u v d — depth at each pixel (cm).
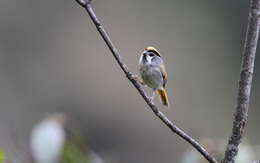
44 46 2142
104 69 2150
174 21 2272
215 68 2223
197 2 2286
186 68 2208
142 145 2006
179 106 2095
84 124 2050
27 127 1856
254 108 1983
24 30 2133
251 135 1947
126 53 2225
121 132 2038
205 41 2261
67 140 483
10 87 2008
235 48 2261
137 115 2080
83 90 2102
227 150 334
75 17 2188
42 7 2166
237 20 2272
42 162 470
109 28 2241
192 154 506
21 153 471
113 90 2114
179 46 2245
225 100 2147
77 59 2153
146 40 2248
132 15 2253
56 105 2030
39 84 2061
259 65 2000
